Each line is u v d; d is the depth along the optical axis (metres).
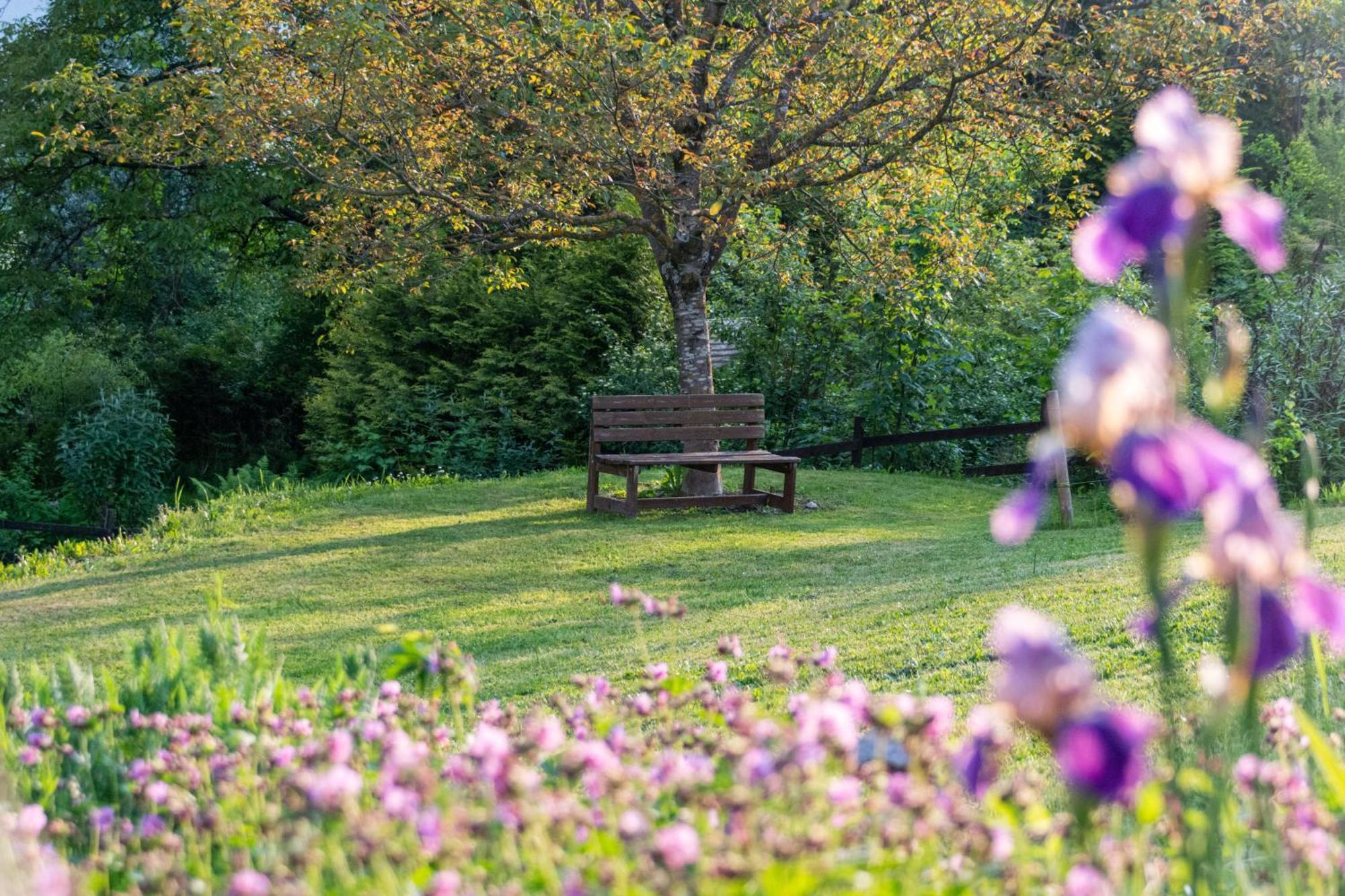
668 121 12.87
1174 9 12.79
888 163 13.85
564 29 11.47
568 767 2.27
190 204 25.47
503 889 2.05
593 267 20.84
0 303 26.70
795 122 14.27
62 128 13.98
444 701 3.86
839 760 2.24
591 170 12.66
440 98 12.85
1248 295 17.52
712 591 9.36
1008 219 20.16
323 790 2.14
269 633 8.62
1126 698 4.83
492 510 13.84
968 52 12.76
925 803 2.10
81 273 28.94
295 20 12.87
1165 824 2.31
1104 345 1.31
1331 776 2.17
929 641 6.62
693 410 13.62
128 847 2.85
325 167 13.70
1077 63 13.47
